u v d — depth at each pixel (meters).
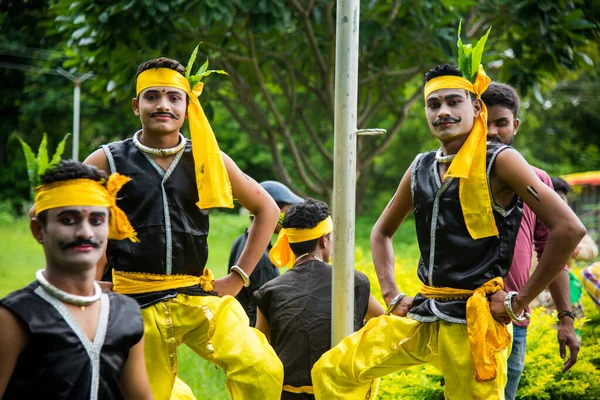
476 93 3.66
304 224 4.39
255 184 4.04
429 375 5.34
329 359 3.91
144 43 8.79
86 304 2.85
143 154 3.72
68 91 23.17
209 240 22.16
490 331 3.48
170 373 3.69
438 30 9.71
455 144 3.67
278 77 11.30
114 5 8.45
